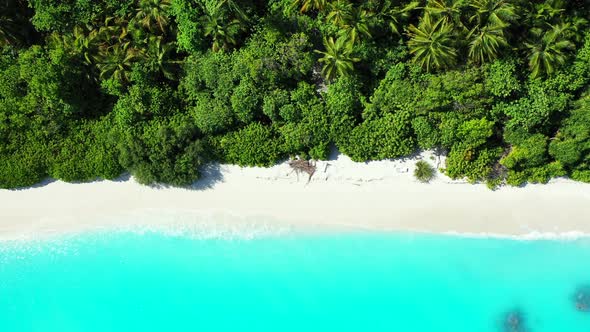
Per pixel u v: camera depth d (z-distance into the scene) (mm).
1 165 33719
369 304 33281
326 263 33688
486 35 27906
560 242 32594
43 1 31078
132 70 31531
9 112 32969
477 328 32625
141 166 32938
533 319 32500
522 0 27562
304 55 31297
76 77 32125
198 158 32969
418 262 33281
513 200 33000
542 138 31266
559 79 29688
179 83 33719
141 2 31094
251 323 33656
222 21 30844
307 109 32062
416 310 33031
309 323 33406
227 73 31609
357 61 31172
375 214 33656
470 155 31984
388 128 31812
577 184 32625
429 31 28766
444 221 33281
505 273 32844
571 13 28906
